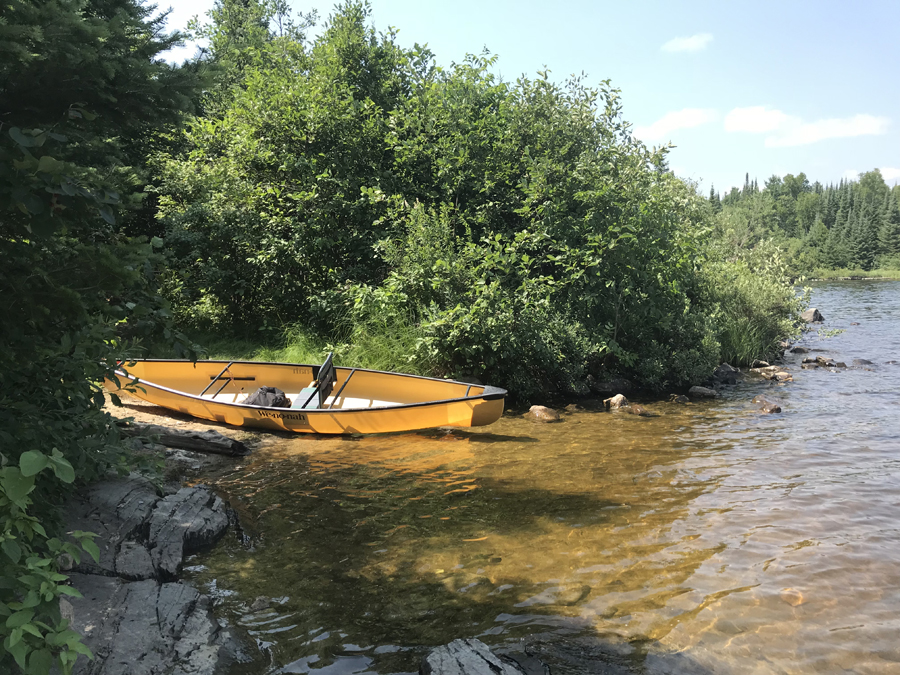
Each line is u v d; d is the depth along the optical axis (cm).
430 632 380
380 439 845
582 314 1254
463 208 1423
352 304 1236
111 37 352
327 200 1377
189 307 1439
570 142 1384
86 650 227
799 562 479
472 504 600
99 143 367
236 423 888
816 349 1791
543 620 395
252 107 1457
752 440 850
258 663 343
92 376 394
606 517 570
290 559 478
